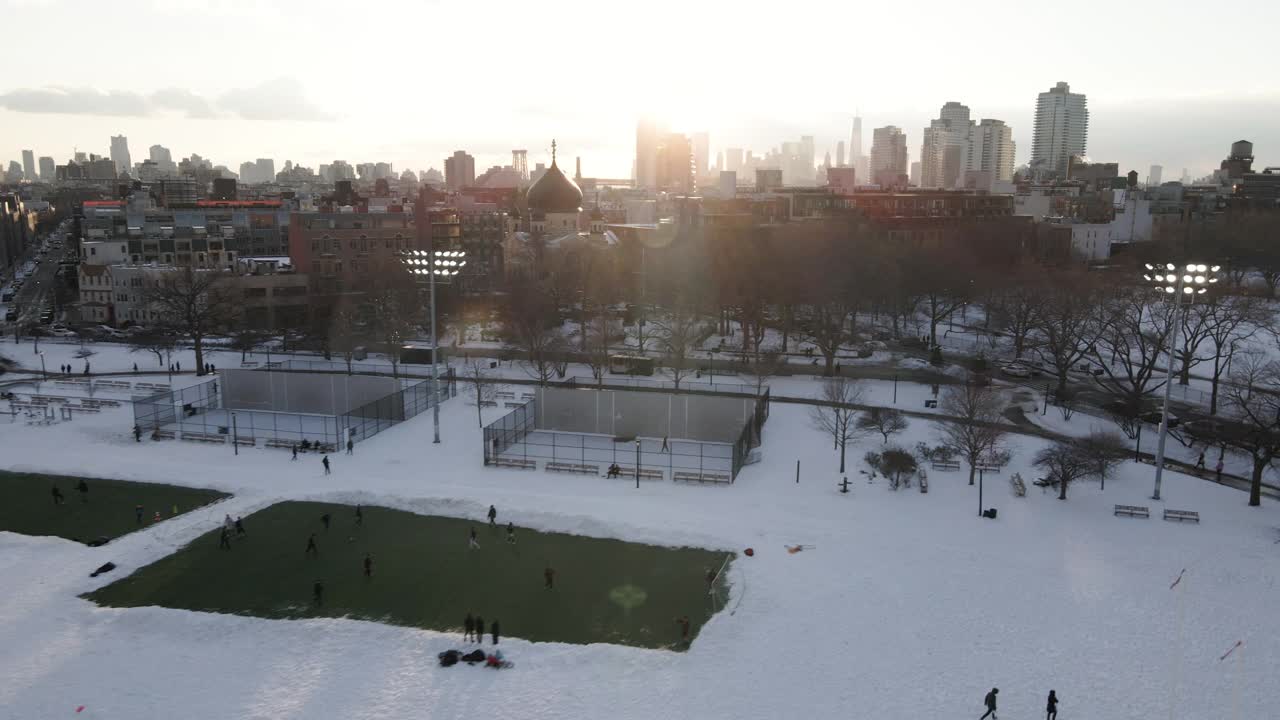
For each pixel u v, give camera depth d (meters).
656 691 50.41
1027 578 63.56
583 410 103.00
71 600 61.12
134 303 180.25
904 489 81.75
